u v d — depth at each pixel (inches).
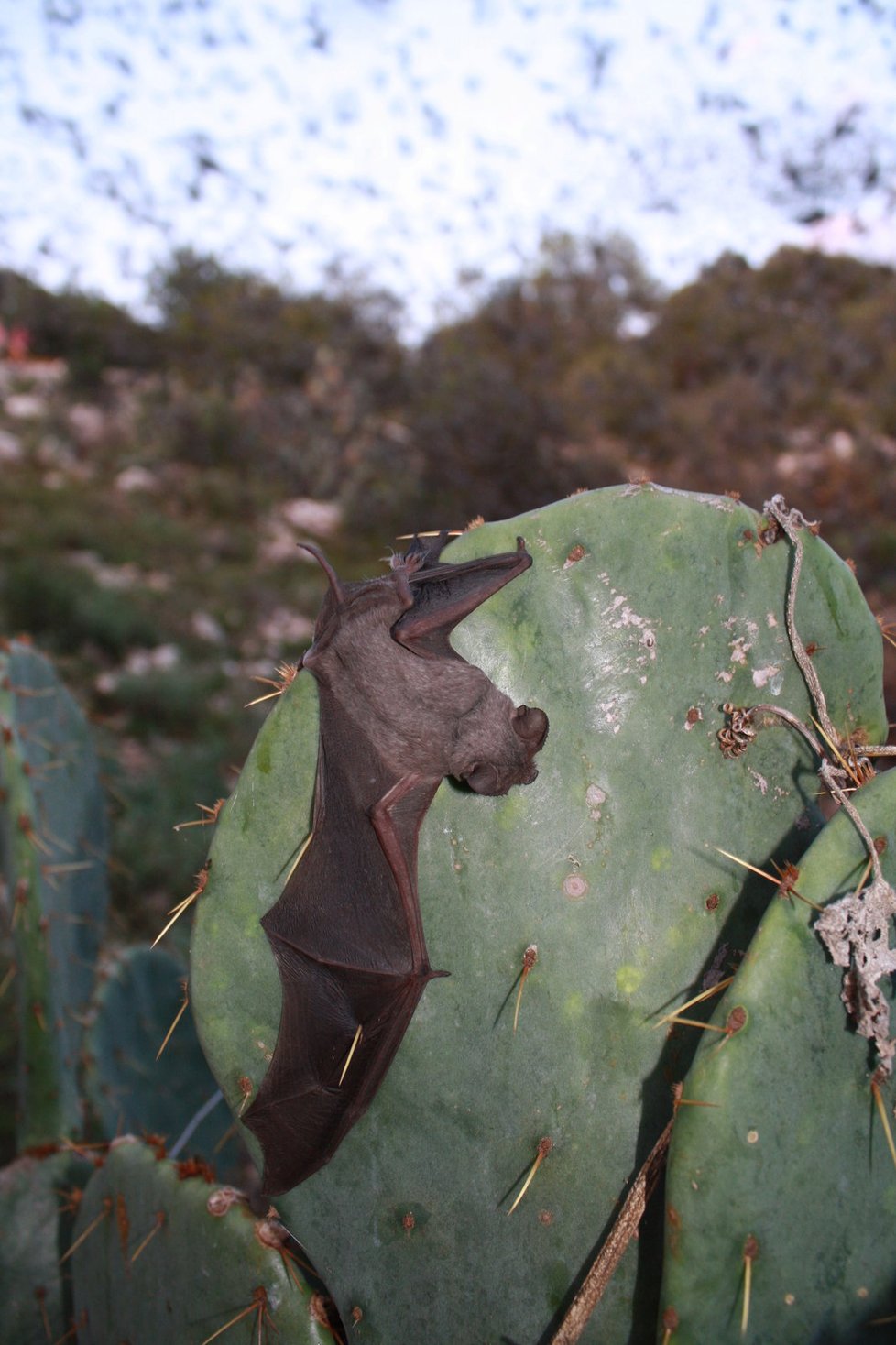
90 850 23.6
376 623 13.6
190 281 160.4
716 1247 12.2
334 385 143.5
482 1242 13.9
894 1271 12.8
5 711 20.5
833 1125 12.5
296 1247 14.8
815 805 14.4
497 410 119.7
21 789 20.4
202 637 84.9
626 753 14.0
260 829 13.9
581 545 13.9
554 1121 13.8
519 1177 13.8
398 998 13.4
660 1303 12.9
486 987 13.9
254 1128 13.8
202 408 130.0
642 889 13.9
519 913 13.9
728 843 14.1
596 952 13.9
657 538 13.9
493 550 13.9
